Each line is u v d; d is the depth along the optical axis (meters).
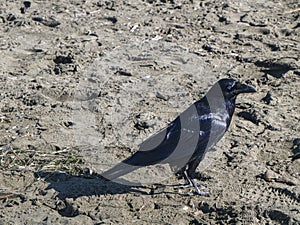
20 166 11.44
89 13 18.11
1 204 10.54
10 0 19.22
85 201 10.46
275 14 17.53
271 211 9.86
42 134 12.52
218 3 18.31
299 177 10.80
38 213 10.27
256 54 15.43
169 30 16.80
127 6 18.44
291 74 14.41
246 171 11.02
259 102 13.37
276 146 11.73
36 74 15.05
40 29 17.34
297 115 12.75
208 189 10.60
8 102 13.80
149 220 9.98
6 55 15.94
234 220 9.76
